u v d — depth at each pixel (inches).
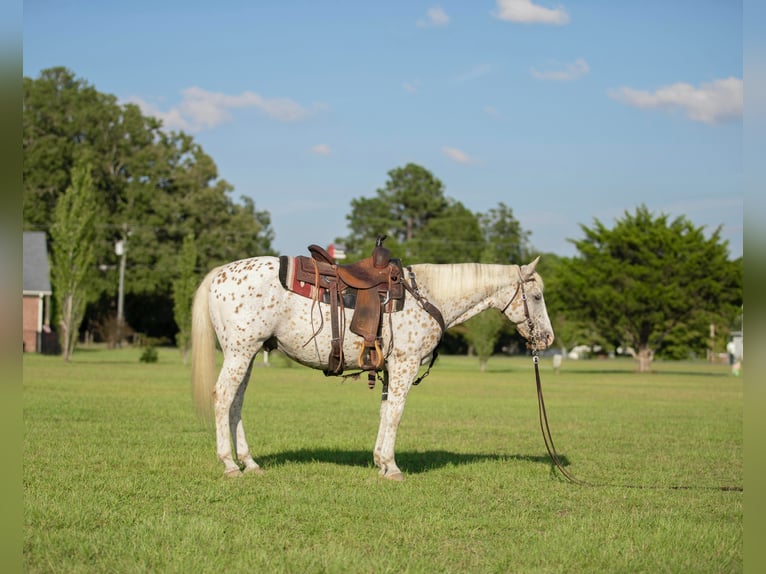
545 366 2401.6
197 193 3186.5
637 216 2118.6
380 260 380.5
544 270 3467.0
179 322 1887.3
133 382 1061.1
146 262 3021.7
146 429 548.4
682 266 2018.9
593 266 2122.3
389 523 294.7
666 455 507.5
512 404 898.1
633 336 2130.9
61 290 1699.1
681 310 2042.3
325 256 380.5
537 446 534.6
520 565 249.6
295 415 693.9
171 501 317.1
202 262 3093.0
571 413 805.9
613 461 473.1
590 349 3651.6
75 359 1785.2
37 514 286.0
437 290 397.1
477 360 2864.2
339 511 308.2
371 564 241.3
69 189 1717.5
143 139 3208.7
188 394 875.4
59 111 3105.3
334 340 370.6
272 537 270.7
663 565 254.5
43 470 374.6
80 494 321.7
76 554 244.8
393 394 379.6
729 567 254.5
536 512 323.9
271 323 369.4
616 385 1402.6
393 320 375.6
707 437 613.9
